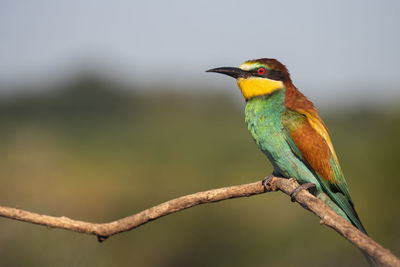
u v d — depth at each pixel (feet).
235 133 98.22
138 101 126.41
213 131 98.02
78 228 18.80
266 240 47.98
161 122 106.63
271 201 54.34
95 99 124.77
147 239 47.34
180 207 19.45
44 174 56.08
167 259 47.26
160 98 121.90
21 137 59.77
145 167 71.15
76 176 64.90
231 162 75.77
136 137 95.40
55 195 56.18
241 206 52.08
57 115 117.91
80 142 90.43
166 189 62.03
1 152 55.06
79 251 42.78
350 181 52.95
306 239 47.39
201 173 68.59
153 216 19.13
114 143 90.99
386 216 47.57
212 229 49.11
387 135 50.55
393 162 48.24
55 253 42.19
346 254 45.73
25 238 42.11
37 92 126.31
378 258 13.67
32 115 117.39
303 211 50.98
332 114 113.29
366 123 88.94
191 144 86.22
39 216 18.26
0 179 52.06
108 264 43.70
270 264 47.01
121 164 73.67
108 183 63.41
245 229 49.39
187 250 47.98
